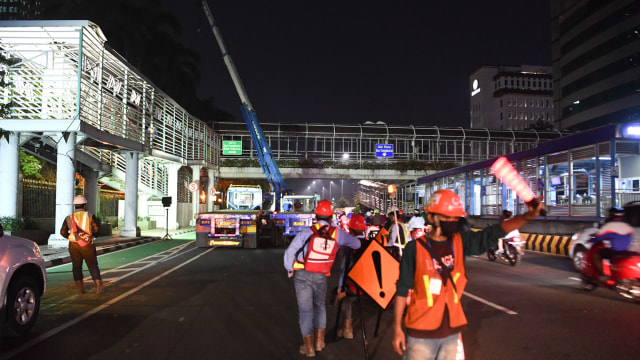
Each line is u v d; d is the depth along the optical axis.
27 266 6.45
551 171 22.14
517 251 13.65
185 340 6.12
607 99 60.00
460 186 32.75
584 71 65.00
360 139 49.41
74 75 18.14
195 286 10.33
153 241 24.02
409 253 3.26
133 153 24.86
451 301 3.16
